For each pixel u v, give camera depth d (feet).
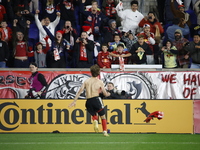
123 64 152.97
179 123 117.70
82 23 180.96
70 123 116.47
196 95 153.58
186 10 187.42
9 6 172.65
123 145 82.79
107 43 167.94
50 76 149.38
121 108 116.88
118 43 164.96
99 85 97.50
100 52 157.58
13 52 160.56
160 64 161.38
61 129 116.57
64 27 164.96
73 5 177.06
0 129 115.24
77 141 90.74
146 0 193.36
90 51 159.84
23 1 176.96
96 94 97.35
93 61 162.20
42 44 160.97
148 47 163.73
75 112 116.67
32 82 137.59
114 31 171.53
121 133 116.16
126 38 168.86
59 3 176.14
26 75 150.61
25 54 161.07
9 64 166.09
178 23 176.35
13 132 115.44
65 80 150.20
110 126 116.37
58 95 149.18
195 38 163.84
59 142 88.58
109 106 116.67
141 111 117.19
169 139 98.58
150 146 81.61
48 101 116.67
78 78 150.92
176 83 153.89
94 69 97.86
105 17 176.35
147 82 153.28
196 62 163.94
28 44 166.50
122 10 187.93
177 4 181.98
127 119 116.88
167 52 161.58
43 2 176.45
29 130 115.65
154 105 117.50
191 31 185.88
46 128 116.16
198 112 118.52
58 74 150.10
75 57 164.25
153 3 193.88
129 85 152.56
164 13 187.11
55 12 175.01
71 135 107.96
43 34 166.71
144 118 117.19
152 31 176.35
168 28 176.14
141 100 117.50
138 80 153.07
